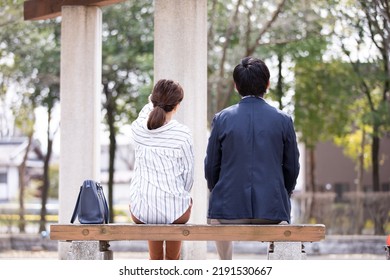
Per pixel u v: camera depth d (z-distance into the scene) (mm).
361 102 37125
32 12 15164
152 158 9336
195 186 12930
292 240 8859
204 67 13188
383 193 33031
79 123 14438
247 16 30469
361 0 21297
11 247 29547
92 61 14477
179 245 9492
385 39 23312
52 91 36094
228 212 9156
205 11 13250
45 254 26641
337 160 53062
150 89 32750
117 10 32656
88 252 9180
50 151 38375
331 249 28656
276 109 9438
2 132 43219
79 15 14508
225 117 9383
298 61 32750
